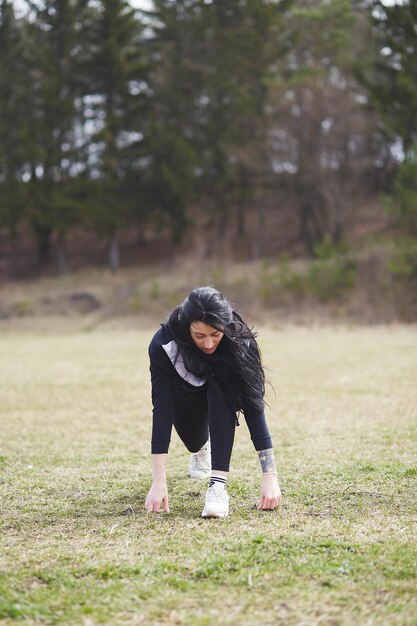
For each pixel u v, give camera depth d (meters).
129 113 27.92
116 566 2.58
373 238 25.19
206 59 28.22
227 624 2.11
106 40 26.53
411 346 12.84
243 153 27.22
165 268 29.00
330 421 5.84
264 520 3.15
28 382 8.98
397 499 3.47
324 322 20.78
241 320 3.11
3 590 2.37
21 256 35.22
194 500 3.55
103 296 25.91
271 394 7.45
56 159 27.61
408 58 21.95
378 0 22.17
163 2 27.92
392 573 2.46
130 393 7.86
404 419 5.82
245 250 31.11
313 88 26.52
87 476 4.12
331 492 3.62
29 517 3.29
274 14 25.64
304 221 28.86
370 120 26.98
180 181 27.53
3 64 27.62
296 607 2.21
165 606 2.25
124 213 28.61
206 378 3.18
